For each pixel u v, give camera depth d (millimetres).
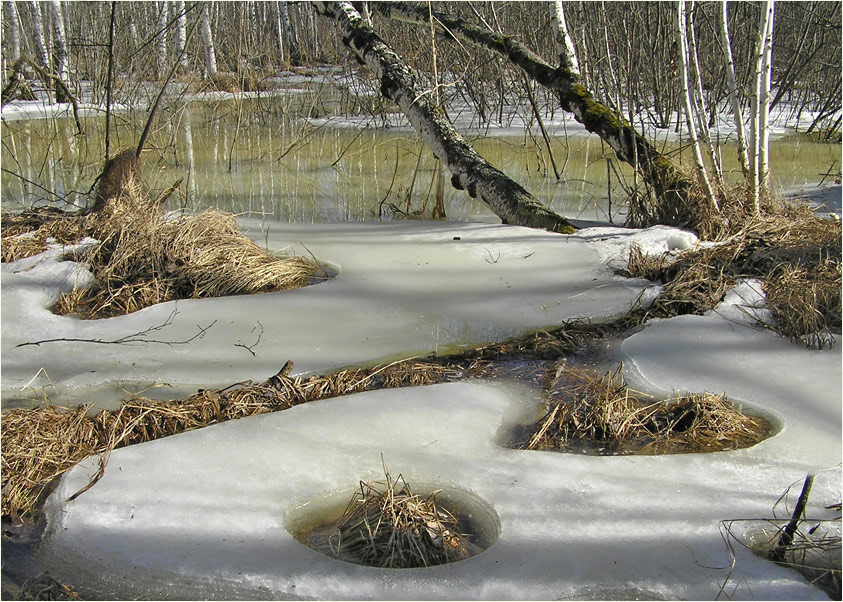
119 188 6426
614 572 2490
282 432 3340
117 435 3396
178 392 3828
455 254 5801
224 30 18672
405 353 4262
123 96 13594
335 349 4289
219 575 2510
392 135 12344
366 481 3004
